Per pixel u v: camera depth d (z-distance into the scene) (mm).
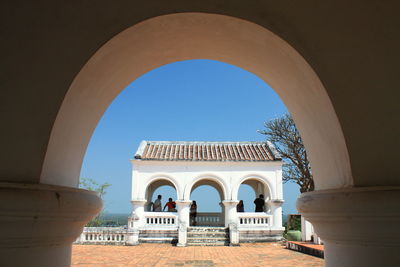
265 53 2916
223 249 17344
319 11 2490
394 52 2512
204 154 22719
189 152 22984
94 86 2797
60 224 2414
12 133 2332
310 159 3385
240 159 21750
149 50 2984
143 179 21125
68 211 2436
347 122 2512
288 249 17266
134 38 2643
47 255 2404
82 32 2420
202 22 2613
